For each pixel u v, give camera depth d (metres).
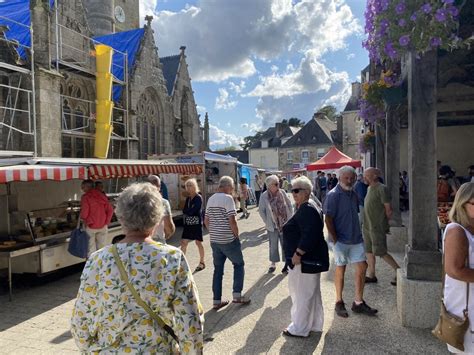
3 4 19.58
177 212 14.57
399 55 4.17
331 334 4.40
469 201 2.42
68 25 17.80
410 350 3.93
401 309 4.55
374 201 6.04
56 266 7.44
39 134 13.88
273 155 59.66
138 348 1.80
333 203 4.90
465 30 5.14
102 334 1.84
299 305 4.39
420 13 3.88
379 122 9.91
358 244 4.93
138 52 22.34
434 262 4.44
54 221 8.38
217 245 5.52
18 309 5.95
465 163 13.24
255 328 4.71
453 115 11.97
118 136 19.84
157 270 1.88
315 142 51.03
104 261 1.90
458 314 2.45
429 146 4.55
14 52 13.78
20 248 6.80
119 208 2.03
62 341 4.71
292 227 4.46
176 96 28.45
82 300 1.89
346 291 5.89
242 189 17.39
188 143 29.05
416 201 4.55
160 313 1.87
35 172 6.53
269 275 7.23
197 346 1.90
